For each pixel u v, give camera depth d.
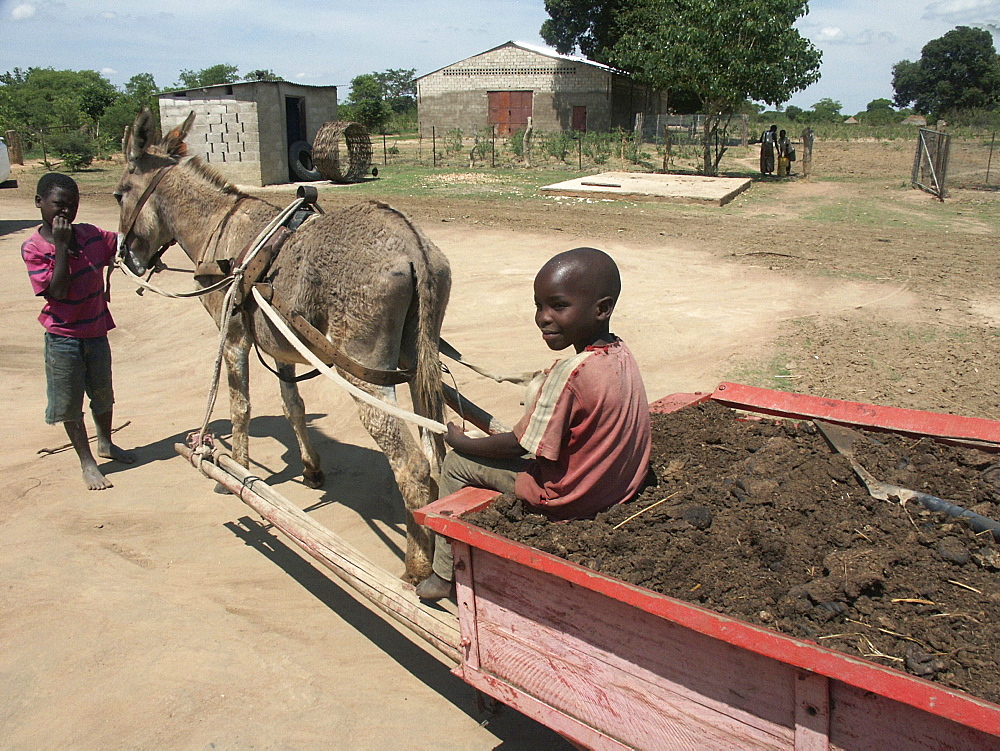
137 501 5.62
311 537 3.74
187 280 11.80
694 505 3.14
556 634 2.64
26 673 3.85
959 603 2.53
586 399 2.84
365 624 4.29
